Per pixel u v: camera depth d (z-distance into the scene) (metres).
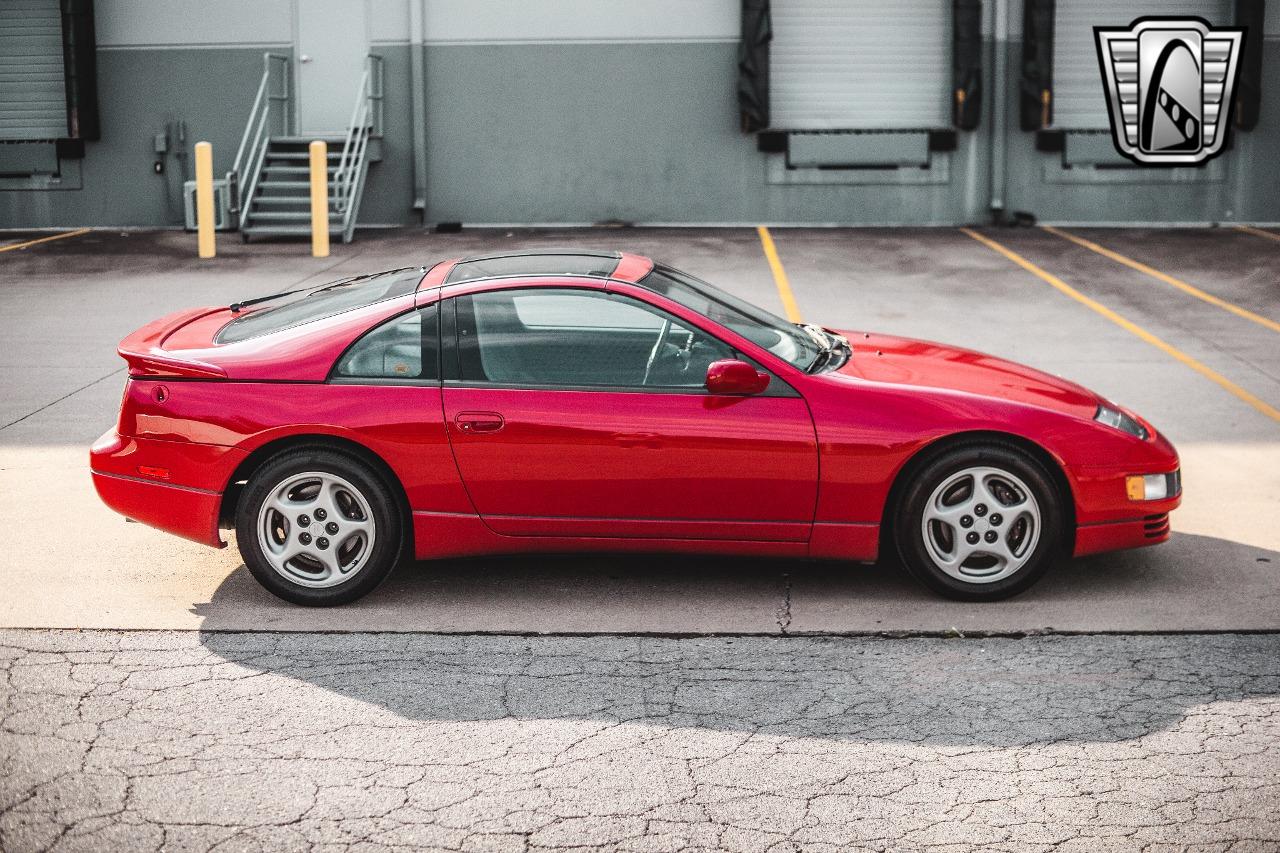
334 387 5.40
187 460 5.45
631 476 5.38
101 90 19.59
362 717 4.46
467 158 19.69
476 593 5.70
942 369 5.82
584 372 5.42
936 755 4.17
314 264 15.73
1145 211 19.59
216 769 4.08
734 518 5.43
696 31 19.30
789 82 19.53
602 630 5.27
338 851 3.59
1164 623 5.27
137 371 5.57
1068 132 19.31
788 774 4.04
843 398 5.37
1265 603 5.48
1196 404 9.09
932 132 19.38
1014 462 5.37
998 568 5.49
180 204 19.80
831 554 5.48
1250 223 19.55
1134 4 19.09
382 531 5.45
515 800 3.88
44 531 6.44
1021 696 4.61
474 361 5.43
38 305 12.92
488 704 4.57
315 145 16.25
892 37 19.39
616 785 3.97
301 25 19.44
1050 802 3.86
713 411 5.36
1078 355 10.70
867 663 4.93
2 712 4.48
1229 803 3.84
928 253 16.55
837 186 19.64
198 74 19.53
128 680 4.76
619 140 19.58
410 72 19.47
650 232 18.92
